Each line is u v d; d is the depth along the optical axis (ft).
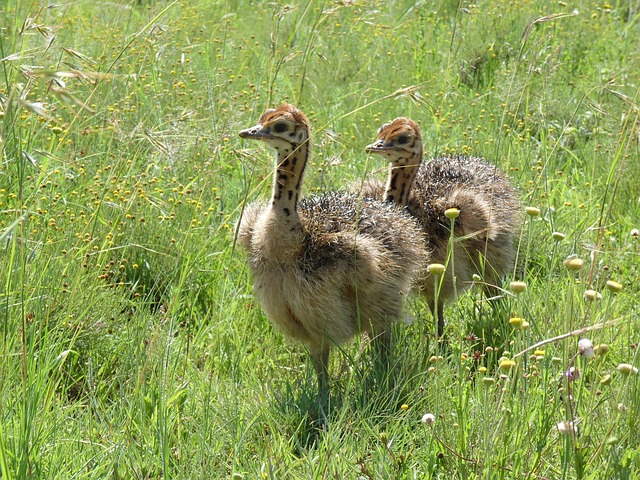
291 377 34.24
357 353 35.09
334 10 50.47
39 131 42.14
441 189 39.06
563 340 28.12
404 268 34.60
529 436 25.55
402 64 63.87
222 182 45.88
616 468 24.64
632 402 25.79
